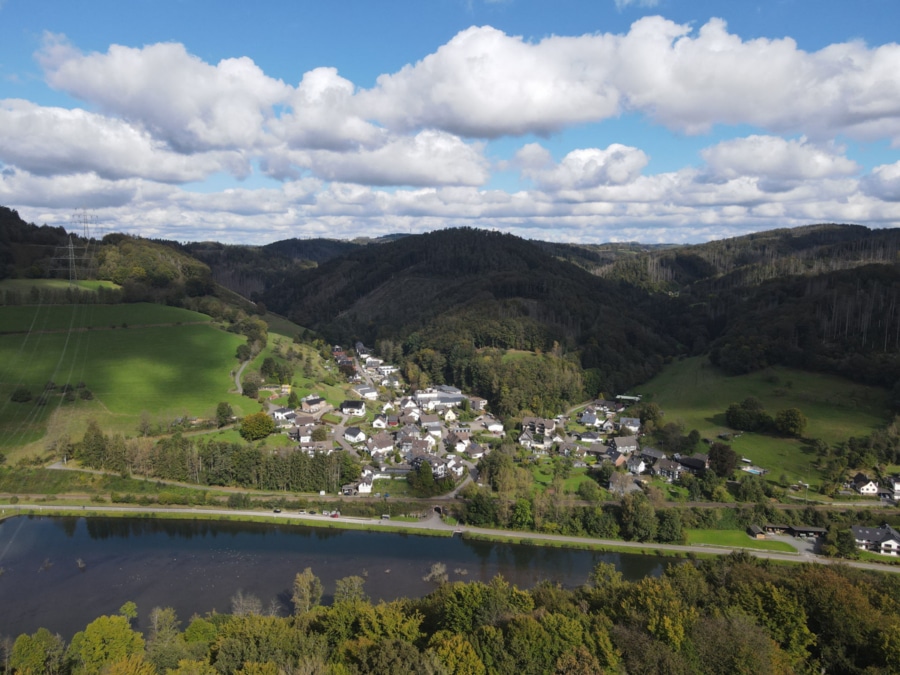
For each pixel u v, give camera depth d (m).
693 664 62.94
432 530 138.25
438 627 75.25
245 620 75.31
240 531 137.12
